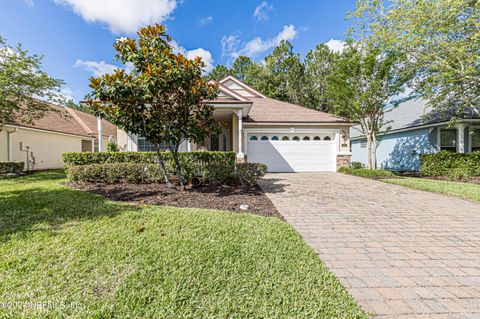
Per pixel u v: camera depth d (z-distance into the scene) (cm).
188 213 407
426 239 329
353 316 175
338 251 290
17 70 873
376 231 359
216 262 246
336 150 1213
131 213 391
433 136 1185
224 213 417
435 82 865
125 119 545
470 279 229
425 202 542
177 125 587
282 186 741
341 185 767
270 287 207
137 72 537
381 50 934
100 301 187
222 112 1166
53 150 1559
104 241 285
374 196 602
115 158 859
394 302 194
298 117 1270
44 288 201
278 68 2794
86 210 404
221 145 1406
